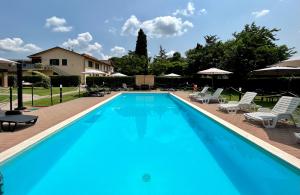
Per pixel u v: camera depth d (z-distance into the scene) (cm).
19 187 482
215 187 486
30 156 638
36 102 1655
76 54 4606
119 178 525
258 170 569
